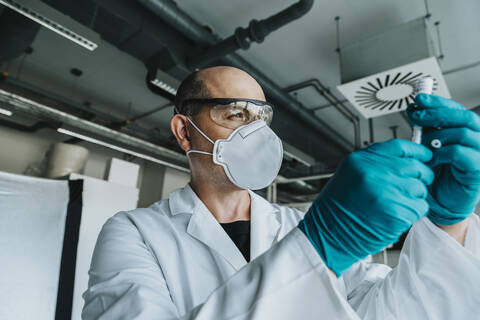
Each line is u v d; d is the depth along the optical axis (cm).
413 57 268
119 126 605
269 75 461
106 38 341
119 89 544
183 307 71
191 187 96
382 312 60
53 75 510
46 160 513
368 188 36
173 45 354
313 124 528
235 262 77
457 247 52
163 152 612
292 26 369
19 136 645
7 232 269
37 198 295
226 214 91
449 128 41
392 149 39
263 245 82
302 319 35
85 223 360
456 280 52
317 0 332
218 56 346
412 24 277
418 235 57
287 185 711
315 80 462
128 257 67
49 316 271
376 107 337
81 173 522
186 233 83
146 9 327
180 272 76
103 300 56
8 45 357
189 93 93
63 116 471
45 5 249
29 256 274
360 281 80
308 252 39
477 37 360
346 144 648
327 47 397
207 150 87
